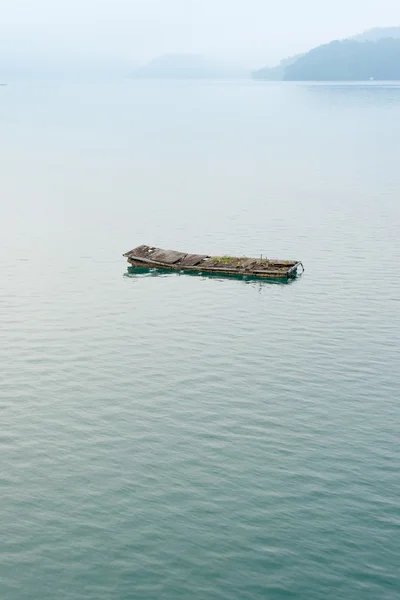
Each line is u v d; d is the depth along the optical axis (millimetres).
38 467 46094
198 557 38750
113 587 36906
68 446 48344
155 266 87438
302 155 181625
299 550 39125
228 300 76375
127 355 62281
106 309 73750
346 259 90500
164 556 38812
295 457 47094
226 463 46469
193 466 46156
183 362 60938
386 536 40062
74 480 44875
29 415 52219
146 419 51719
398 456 47156
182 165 167125
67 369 59562
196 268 85625
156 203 124375
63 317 71375
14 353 62594
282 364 60500
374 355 62125
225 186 139625
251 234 103250
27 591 36656
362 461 46625
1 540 39906
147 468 46000
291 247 96438
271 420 51531
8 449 47969
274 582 37062
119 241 100438
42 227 108438
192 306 74625
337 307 73812
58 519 41562
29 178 150625
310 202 123875
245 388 56312
